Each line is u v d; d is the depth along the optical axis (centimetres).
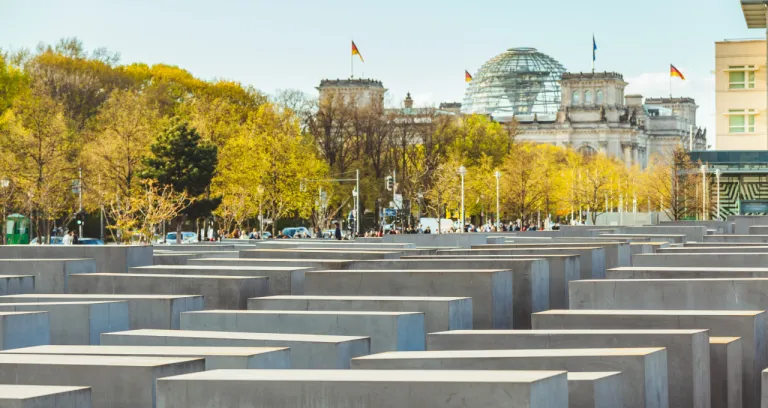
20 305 2794
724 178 10738
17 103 10238
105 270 4269
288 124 10894
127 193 8594
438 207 12094
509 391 1505
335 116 14188
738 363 2391
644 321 2438
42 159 8788
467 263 3431
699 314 2441
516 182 13688
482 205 14162
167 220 8925
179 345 2295
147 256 4338
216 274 3581
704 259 3662
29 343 2598
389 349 2483
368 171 13712
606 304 2839
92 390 1895
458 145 15462
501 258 3600
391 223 13300
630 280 2836
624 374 1888
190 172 8669
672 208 11769
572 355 1906
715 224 7819
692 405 2127
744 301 2733
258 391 1617
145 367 1880
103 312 2827
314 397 1591
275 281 3522
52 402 1652
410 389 1545
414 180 12875
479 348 2205
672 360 2136
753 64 10288
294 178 10356
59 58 14088
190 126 9850
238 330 2589
